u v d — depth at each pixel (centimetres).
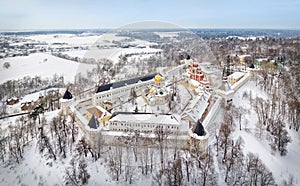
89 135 4697
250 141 5528
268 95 8744
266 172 4350
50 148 4800
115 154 4475
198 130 4459
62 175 4388
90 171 4375
